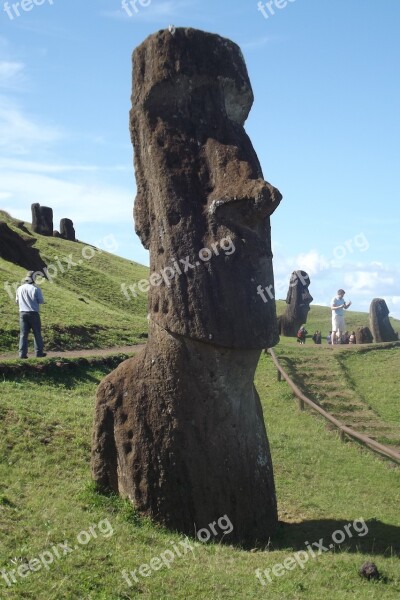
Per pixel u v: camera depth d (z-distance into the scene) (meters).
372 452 15.52
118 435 9.90
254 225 9.70
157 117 9.83
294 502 11.87
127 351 20.05
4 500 9.05
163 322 9.57
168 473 9.50
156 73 9.82
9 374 15.17
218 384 9.55
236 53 10.25
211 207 9.48
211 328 9.30
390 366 23.42
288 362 22.61
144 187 10.03
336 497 12.41
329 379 21.44
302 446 15.49
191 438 9.53
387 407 19.55
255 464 9.86
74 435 11.73
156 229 9.73
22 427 11.46
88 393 15.73
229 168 9.60
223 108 10.05
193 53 9.88
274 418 17.91
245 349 9.48
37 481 9.99
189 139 9.80
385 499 12.58
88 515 9.18
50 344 19.52
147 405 9.72
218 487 9.52
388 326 31.14
